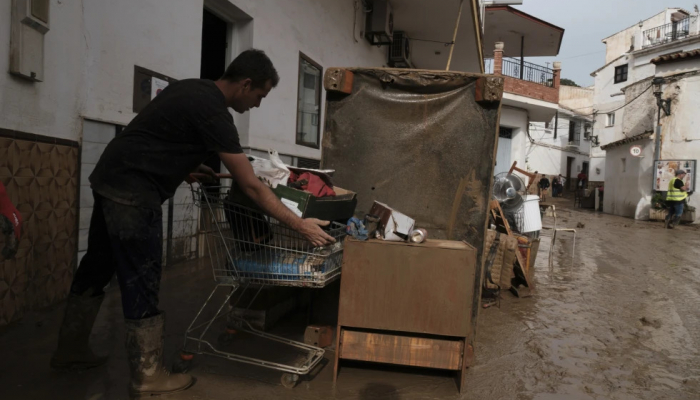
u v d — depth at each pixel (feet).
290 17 26.86
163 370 9.28
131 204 8.60
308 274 9.95
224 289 16.40
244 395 9.43
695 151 62.80
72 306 9.75
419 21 43.93
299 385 10.07
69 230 14.28
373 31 39.34
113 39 15.49
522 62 74.08
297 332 12.98
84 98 14.51
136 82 16.61
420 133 13.43
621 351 12.98
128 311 8.78
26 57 11.99
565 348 13.02
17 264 12.09
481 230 12.58
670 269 26.78
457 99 13.19
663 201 64.64
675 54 64.39
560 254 30.81
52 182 13.33
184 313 13.89
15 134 11.82
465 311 9.91
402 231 10.43
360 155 13.83
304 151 29.81
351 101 13.94
